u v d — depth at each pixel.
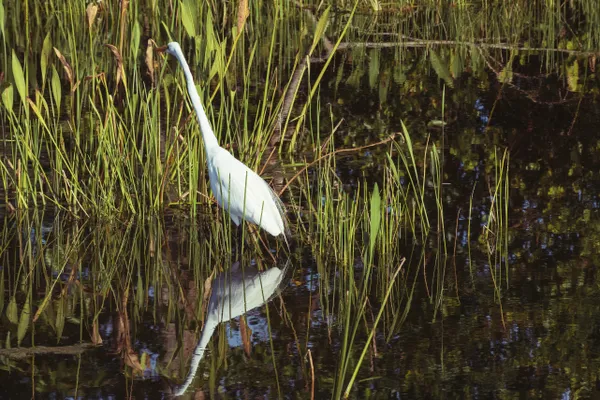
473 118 14.48
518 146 13.07
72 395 6.59
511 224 10.23
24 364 7.14
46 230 10.44
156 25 16.50
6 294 8.68
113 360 7.22
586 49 18.25
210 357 7.27
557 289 8.45
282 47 18.48
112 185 10.95
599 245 9.46
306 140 13.55
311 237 10.08
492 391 6.59
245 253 9.82
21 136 11.09
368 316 8.05
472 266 9.11
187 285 8.92
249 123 13.91
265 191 9.70
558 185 11.47
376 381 6.80
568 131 13.75
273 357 7.27
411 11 21.50
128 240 10.20
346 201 10.01
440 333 7.64
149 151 10.95
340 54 18.34
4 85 10.40
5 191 10.96
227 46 16.56
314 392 6.64
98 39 17.08
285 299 8.50
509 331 7.61
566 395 6.51
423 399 6.50
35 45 17.11
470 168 12.21
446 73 16.66
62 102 14.96
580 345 7.30
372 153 12.88
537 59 17.95
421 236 9.99
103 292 8.76
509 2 20.81
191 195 10.84
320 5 20.73
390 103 15.27
